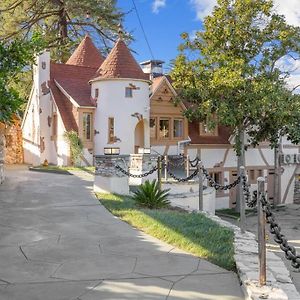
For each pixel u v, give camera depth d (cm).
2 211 1028
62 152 2458
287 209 2548
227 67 2097
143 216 951
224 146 2630
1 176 1608
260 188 514
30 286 530
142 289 524
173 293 512
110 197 1230
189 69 2248
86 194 1311
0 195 1291
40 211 1033
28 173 2086
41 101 2709
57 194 1312
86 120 2436
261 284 503
